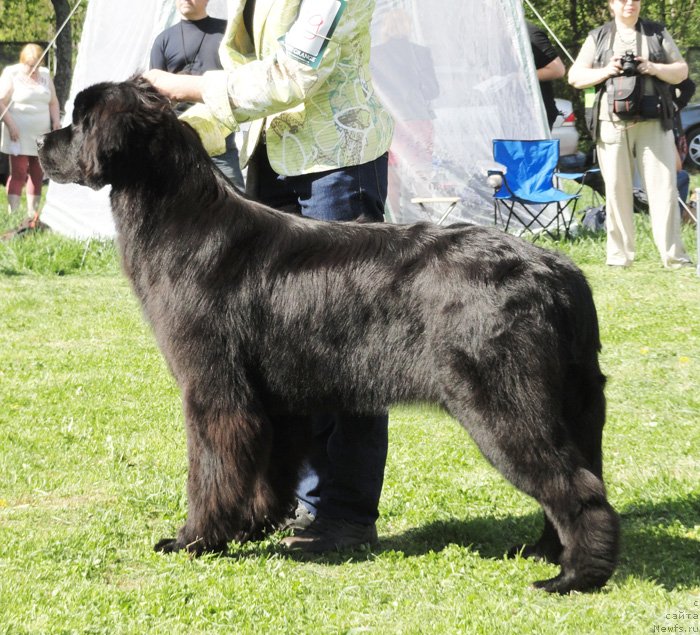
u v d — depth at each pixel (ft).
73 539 17.74
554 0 88.53
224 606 15.08
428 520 19.44
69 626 14.37
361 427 17.87
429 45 52.19
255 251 16.33
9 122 64.39
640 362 30.86
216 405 16.29
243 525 18.20
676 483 20.65
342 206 17.47
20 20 134.62
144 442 24.27
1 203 73.61
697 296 39.29
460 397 15.07
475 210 52.85
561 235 51.47
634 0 42.45
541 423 14.76
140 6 49.70
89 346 34.65
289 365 16.17
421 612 14.98
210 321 16.19
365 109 17.52
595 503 14.90
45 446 23.88
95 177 16.55
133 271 17.01
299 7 16.80
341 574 16.79
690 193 55.42
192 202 16.57
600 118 43.80
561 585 15.38
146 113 16.39
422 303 15.34
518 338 14.79
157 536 18.20
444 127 52.29
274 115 17.60
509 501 20.24
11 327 37.37
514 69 52.39
